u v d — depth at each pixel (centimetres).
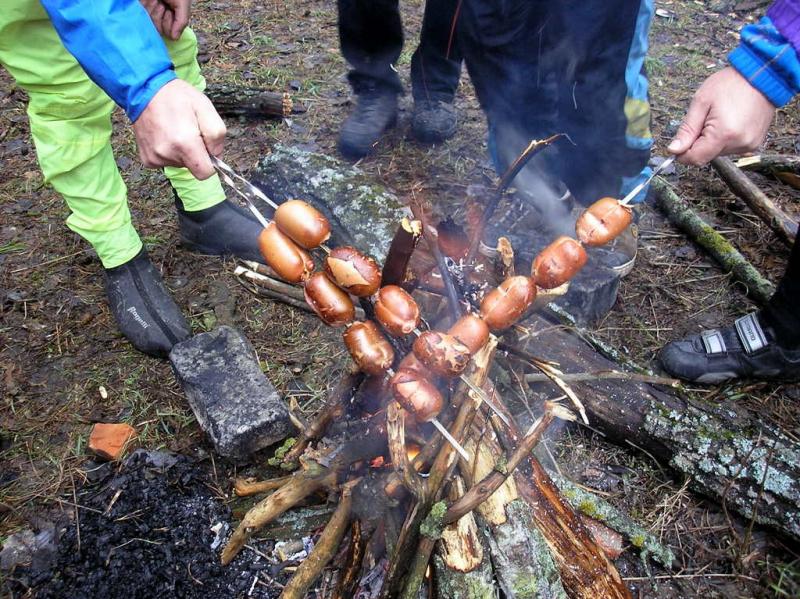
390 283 81
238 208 159
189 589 100
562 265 75
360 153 193
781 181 181
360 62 188
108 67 80
